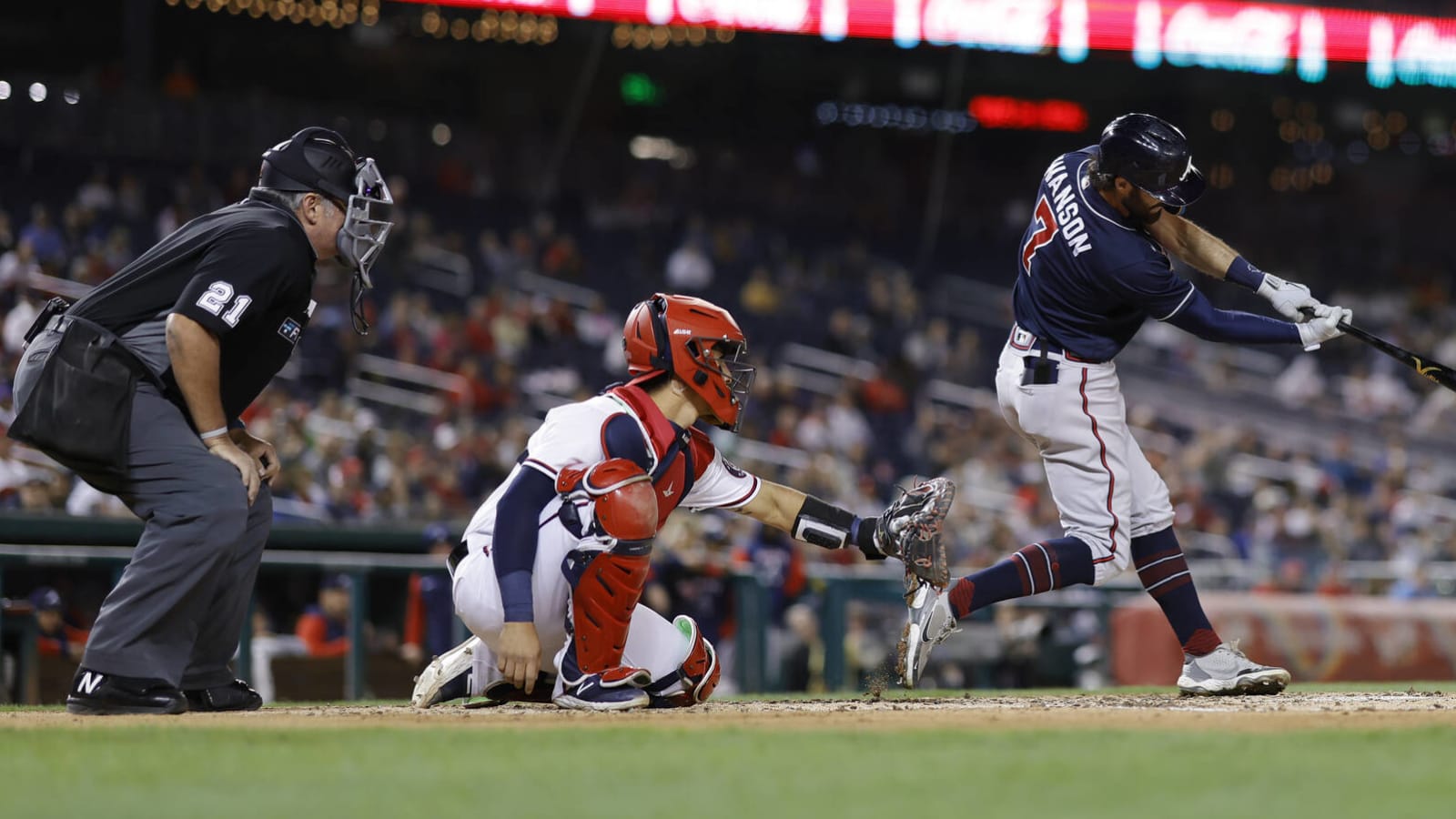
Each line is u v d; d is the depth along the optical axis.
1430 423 74.81
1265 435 71.69
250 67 85.88
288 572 25.98
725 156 91.94
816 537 14.48
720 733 10.20
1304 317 14.85
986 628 34.25
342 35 86.56
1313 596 41.38
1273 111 102.19
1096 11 75.25
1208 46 76.50
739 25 70.50
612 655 13.25
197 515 12.98
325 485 37.50
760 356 66.75
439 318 56.81
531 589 13.09
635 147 90.06
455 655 14.53
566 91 92.31
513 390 52.94
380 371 52.12
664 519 13.86
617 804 6.94
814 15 71.56
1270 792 7.20
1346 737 9.72
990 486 53.72
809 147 98.44
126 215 60.06
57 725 11.49
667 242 79.25
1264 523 52.84
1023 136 102.88
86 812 6.80
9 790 7.59
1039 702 15.11
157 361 13.20
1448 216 101.56
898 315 73.44
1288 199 104.06
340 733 10.38
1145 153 14.31
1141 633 33.31
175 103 67.94
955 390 67.19
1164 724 10.97
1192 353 77.69
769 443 55.12
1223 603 32.94
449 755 8.95
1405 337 83.62
